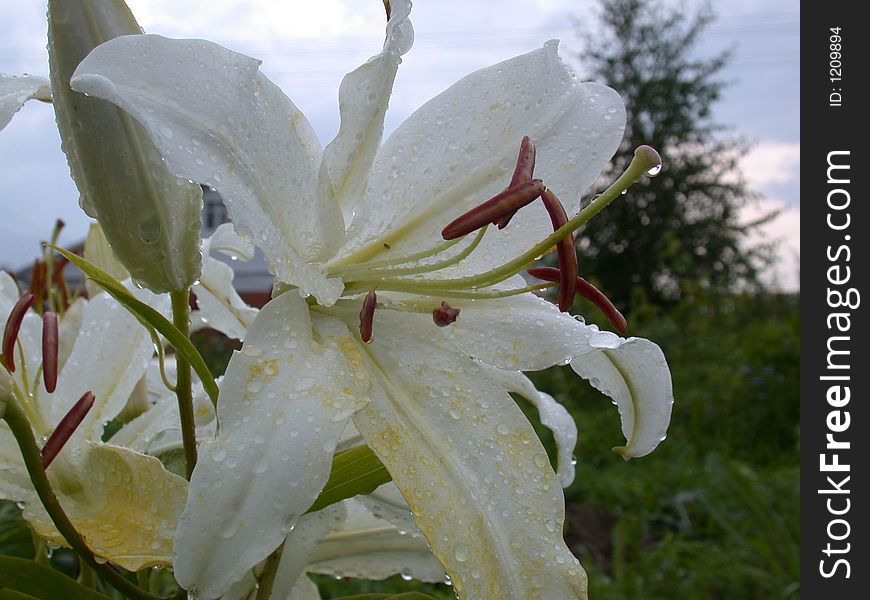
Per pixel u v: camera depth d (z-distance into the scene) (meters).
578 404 1.79
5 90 0.20
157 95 0.17
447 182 0.23
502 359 0.22
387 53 0.20
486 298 0.23
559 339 0.23
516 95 0.24
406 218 0.23
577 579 0.19
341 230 0.22
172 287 0.21
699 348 1.96
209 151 0.18
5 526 0.34
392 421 0.19
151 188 0.20
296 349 0.19
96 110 0.19
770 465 1.43
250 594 0.23
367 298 0.21
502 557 0.19
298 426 0.17
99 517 0.21
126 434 0.24
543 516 0.20
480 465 0.20
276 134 0.20
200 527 0.15
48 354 0.21
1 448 0.22
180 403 0.21
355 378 0.19
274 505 0.16
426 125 0.24
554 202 0.21
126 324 0.25
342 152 0.21
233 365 0.18
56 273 0.32
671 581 0.89
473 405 0.21
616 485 1.19
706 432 1.61
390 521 0.26
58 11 0.18
